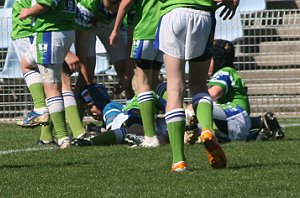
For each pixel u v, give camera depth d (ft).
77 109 75.61
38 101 74.69
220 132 73.92
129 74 82.58
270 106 109.50
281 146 69.56
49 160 62.64
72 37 71.00
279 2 128.06
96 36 87.15
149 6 69.67
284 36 114.21
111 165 58.65
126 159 61.87
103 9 81.51
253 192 46.29
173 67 53.42
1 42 112.78
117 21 71.51
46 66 70.85
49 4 68.54
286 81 111.34
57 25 69.92
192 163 58.49
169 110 53.88
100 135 72.74
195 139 71.26
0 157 65.46
